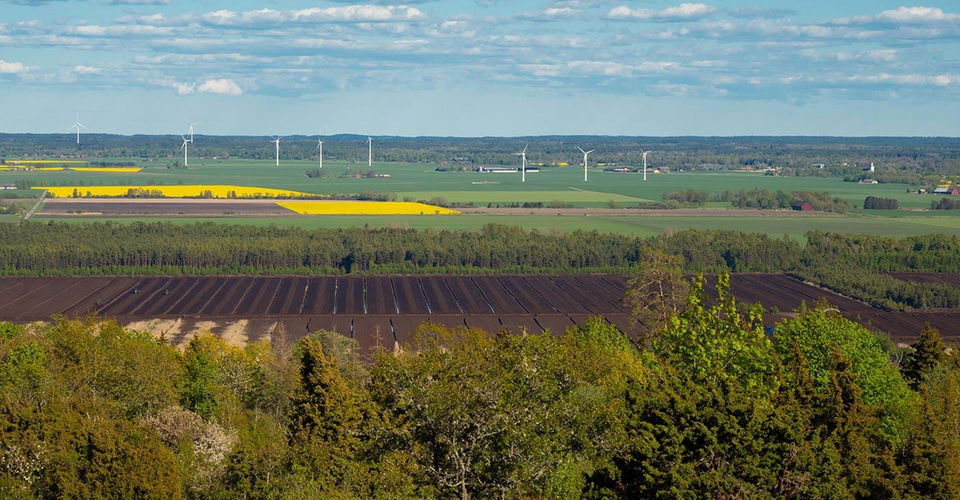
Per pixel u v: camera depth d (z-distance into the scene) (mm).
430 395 127250
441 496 127938
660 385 158875
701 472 145250
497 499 127125
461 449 127438
